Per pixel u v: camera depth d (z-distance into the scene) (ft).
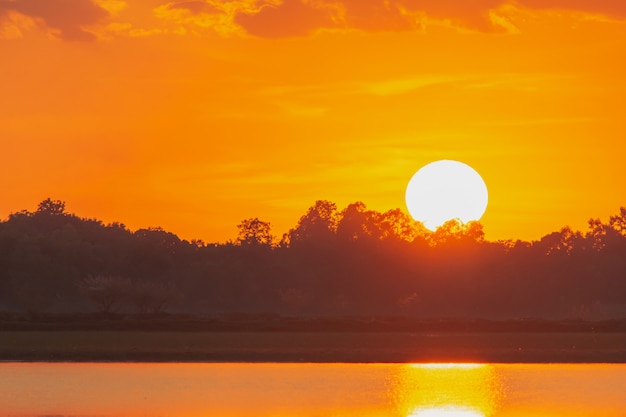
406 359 556.51
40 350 568.00
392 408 406.41
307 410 400.47
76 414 388.78
